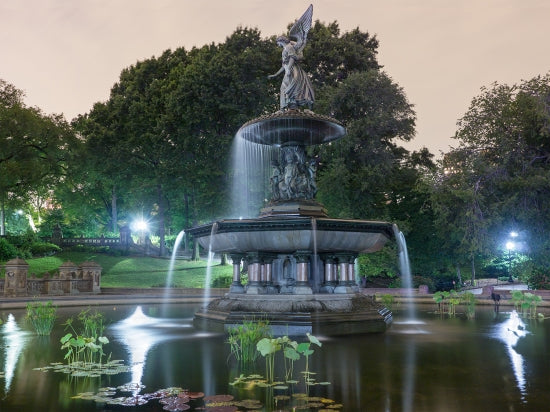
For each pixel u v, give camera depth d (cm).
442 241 3428
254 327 830
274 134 1354
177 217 6109
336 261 1284
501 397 522
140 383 591
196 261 4766
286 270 1294
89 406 484
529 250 2864
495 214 2691
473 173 2848
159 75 4816
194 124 4053
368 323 1141
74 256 4781
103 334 1104
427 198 3117
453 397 522
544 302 2202
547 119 2581
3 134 3988
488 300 2333
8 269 2753
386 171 3303
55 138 4366
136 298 2662
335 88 3434
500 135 2831
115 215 5988
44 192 5209
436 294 1794
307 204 1320
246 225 1178
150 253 5434
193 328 1249
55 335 1093
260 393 540
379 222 1209
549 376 632
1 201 4428
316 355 802
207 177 4041
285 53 1373
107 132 4594
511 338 1021
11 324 1377
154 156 4419
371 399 514
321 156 3312
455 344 929
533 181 2577
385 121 3241
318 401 504
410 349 865
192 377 627
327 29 4012
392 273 3472
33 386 574
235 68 3806
